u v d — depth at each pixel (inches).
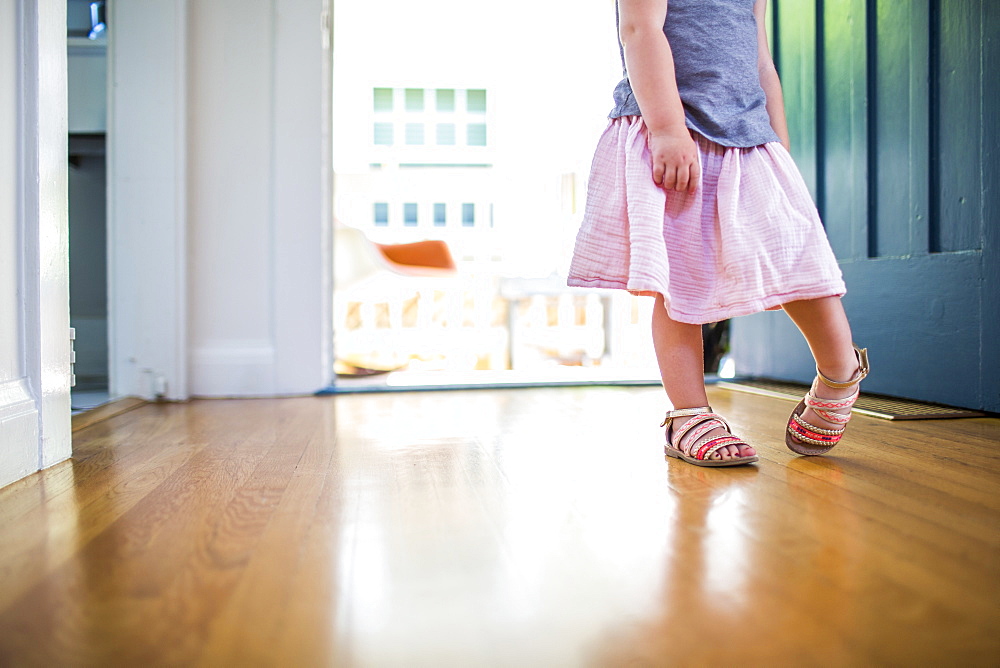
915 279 64.7
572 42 143.4
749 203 41.1
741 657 19.1
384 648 19.8
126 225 78.2
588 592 23.5
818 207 77.5
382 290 126.9
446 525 30.9
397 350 128.0
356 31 146.0
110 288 78.6
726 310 40.7
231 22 81.5
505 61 147.3
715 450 41.7
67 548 28.4
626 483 38.1
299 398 79.8
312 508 33.7
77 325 89.7
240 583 24.5
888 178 67.6
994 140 56.4
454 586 24.0
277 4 81.7
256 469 42.5
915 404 63.9
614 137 43.8
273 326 82.7
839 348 41.5
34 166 42.6
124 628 21.1
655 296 45.0
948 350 61.5
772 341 85.9
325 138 84.2
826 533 29.2
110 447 50.3
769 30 86.0
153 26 77.3
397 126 149.5
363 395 82.0
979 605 22.1
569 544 28.2
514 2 144.6
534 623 21.2
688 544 28.0
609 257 42.6
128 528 31.0
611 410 67.0
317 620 21.5
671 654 19.3
